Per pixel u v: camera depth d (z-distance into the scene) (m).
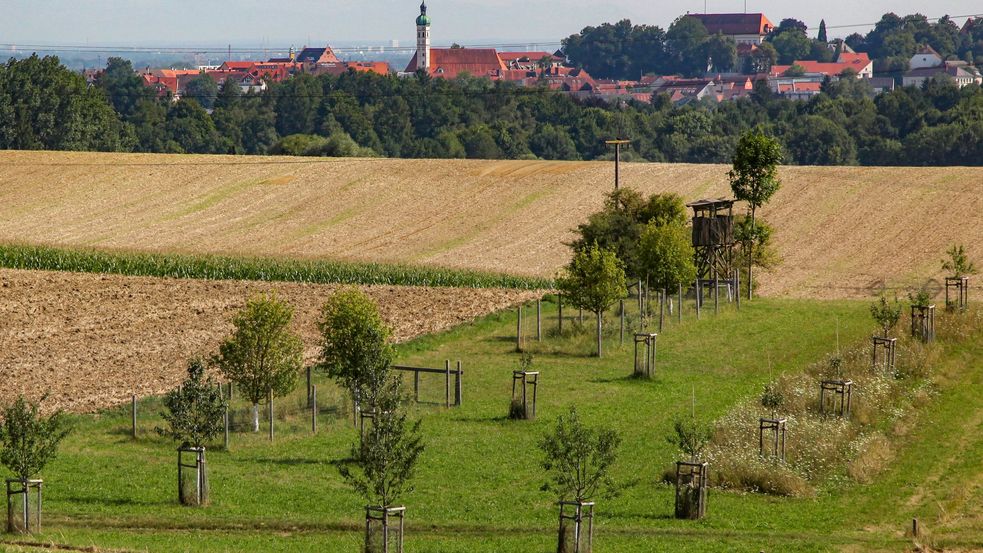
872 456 71.50
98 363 93.19
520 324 108.19
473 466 68.81
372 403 69.19
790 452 70.94
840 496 65.50
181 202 196.88
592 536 56.69
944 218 166.62
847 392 81.69
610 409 81.88
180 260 138.38
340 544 54.72
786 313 117.38
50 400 81.19
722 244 124.88
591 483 56.72
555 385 88.88
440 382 90.06
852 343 102.62
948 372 94.12
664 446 73.19
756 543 56.47
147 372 90.50
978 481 68.06
